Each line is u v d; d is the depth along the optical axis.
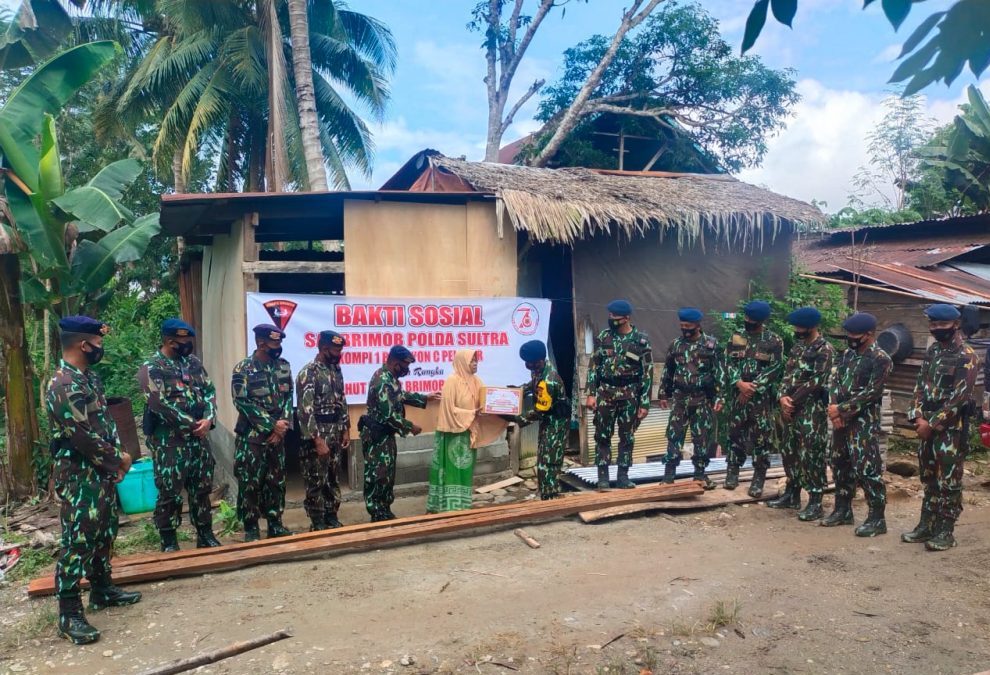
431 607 4.42
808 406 6.25
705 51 18.69
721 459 8.24
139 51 19.23
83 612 4.05
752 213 8.63
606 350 6.87
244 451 5.58
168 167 17.67
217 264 8.81
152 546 5.82
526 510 6.05
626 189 8.83
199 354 11.56
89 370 4.25
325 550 5.32
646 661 3.71
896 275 11.25
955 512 5.48
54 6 9.05
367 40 19.80
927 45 1.26
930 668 3.66
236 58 16.58
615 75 18.97
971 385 5.30
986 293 10.64
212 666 3.67
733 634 4.05
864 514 6.50
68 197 7.43
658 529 6.04
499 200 7.57
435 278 7.52
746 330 6.82
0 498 7.21
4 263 7.31
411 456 7.60
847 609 4.39
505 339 7.82
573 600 4.52
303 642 3.94
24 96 7.54
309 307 6.97
